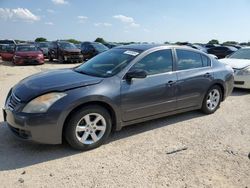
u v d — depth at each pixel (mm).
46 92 3734
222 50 23484
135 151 4020
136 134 4672
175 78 4969
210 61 5840
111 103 4094
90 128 3998
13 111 3760
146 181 3229
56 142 3768
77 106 3812
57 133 3727
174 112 5156
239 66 8516
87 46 21391
